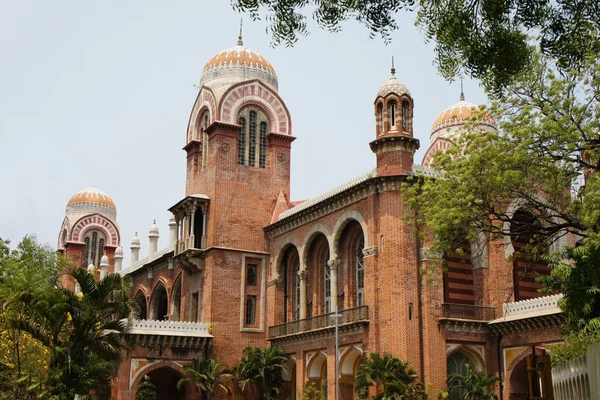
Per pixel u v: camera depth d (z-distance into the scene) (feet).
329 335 148.87
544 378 52.37
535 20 56.95
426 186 98.07
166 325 168.45
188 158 199.41
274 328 171.63
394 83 144.87
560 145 87.51
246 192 183.73
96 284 117.39
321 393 147.23
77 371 110.01
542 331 127.03
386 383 121.80
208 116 194.08
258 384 164.96
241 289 176.65
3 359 131.75
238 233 180.04
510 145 90.94
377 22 52.47
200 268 180.04
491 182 91.40
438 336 132.87
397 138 140.46
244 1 52.08
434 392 128.98
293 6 52.47
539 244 97.86
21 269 131.75
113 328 117.91
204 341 170.60
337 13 52.90
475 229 97.25
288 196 188.44
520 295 142.72
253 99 190.90
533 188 92.43
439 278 135.44
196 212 184.65
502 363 134.62
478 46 57.98
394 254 135.85
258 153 188.85
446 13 57.16
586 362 47.03
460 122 193.98
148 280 225.35
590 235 82.64
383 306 135.44
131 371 162.71
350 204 150.00
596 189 84.84
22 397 130.00
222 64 195.11
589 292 92.58
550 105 88.48
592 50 62.64
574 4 57.31
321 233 162.09
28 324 115.96
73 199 308.60
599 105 87.76
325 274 164.04
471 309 136.77
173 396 194.49
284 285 176.86
